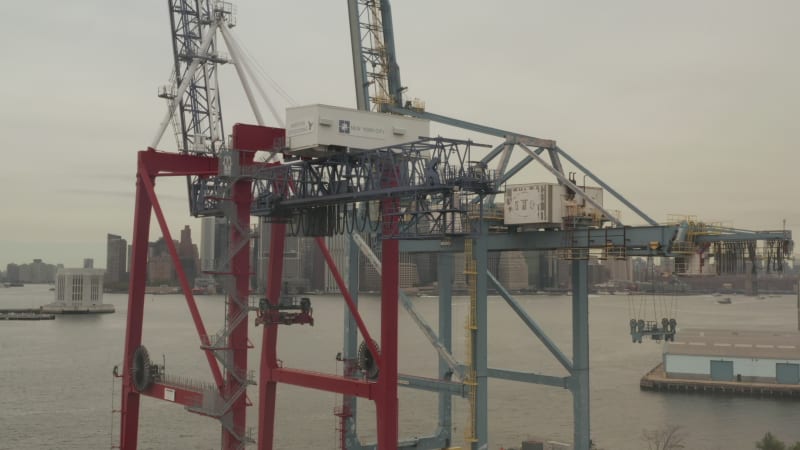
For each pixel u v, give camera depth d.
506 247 78.06
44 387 160.00
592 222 75.50
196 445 111.50
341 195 64.38
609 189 75.94
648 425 126.69
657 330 75.69
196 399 74.00
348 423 84.56
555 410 135.88
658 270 78.00
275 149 67.25
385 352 64.69
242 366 73.94
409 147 63.72
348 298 75.88
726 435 119.88
